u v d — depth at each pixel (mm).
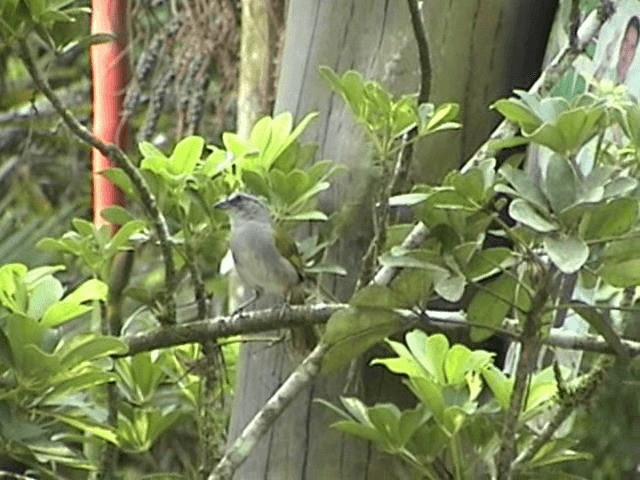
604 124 7590
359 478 9891
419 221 8203
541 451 8680
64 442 9961
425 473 8562
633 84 9750
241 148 9727
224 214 9656
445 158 9992
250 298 11266
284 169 9773
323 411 9922
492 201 7707
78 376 8234
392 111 8570
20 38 8602
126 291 9555
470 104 10094
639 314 9273
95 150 10352
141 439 9992
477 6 10086
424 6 10133
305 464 9945
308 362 8078
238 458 8023
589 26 9461
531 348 7598
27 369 8109
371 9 10188
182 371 10250
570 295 8414
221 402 10141
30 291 8664
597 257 7367
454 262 7625
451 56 10086
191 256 9555
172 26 13234
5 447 8305
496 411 8672
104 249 9453
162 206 9547
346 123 10094
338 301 10039
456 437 8555
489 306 7789
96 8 11523
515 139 7688
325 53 10250
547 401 8711
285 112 10195
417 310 7785
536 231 7246
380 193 8977
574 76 10164
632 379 9938
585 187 7250
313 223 10195
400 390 9930
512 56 10164
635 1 9836
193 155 9625
